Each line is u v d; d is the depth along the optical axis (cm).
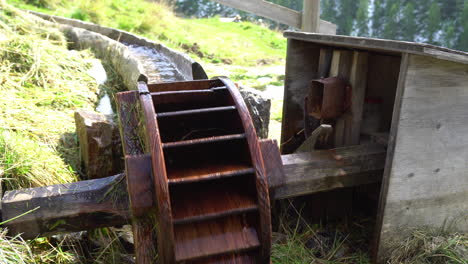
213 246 241
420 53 253
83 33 695
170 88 315
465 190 320
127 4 1304
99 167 359
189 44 1099
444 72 282
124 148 286
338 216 380
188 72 522
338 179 315
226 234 247
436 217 318
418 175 299
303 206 392
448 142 301
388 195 294
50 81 480
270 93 708
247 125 259
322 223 377
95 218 262
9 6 616
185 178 240
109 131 362
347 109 353
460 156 309
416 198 304
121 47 590
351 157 317
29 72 473
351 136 354
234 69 910
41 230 254
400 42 265
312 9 683
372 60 376
